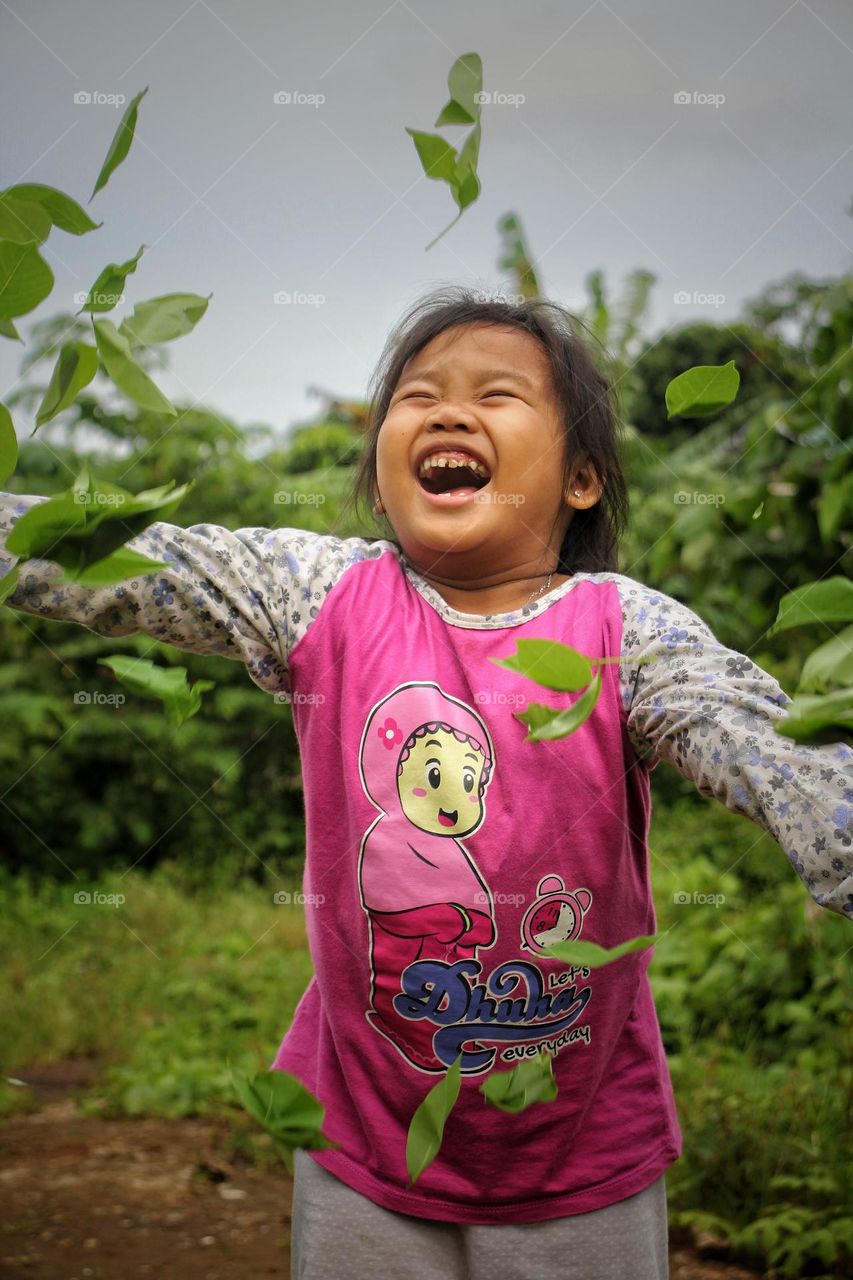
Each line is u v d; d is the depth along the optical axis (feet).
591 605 4.67
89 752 19.93
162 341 2.87
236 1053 12.60
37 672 20.04
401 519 4.74
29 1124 11.42
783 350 15.58
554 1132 4.50
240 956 15.89
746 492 10.73
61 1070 13.11
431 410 4.68
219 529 4.74
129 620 4.48
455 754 4.49
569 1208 4.50
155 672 3.96
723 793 3.81
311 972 14.96
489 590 4.80
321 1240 4.48
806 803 3.56
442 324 4.88
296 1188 4.71
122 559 2.77
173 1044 13.03
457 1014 4.47
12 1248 8.59
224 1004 14.30
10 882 19.39
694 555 10.84
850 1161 8.45
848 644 2.93
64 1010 14.16
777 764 3.67
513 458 4.66
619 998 4.59
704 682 4.07
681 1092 9.57
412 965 4.46
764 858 14.93
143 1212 9.35
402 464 4.72
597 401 5.15
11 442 2.83
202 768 20.01
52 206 2.95
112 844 20.47
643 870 4.73
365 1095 4.53
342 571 4.83
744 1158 8.75
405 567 4.93
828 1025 10.47
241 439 18.54
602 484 5.18
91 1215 9.25
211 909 18.12
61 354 2.80
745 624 12.93
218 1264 8.39
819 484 10.52
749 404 15.98
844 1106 8.89
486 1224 4.47
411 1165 3.01
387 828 4.49
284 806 20.44
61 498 2.70
